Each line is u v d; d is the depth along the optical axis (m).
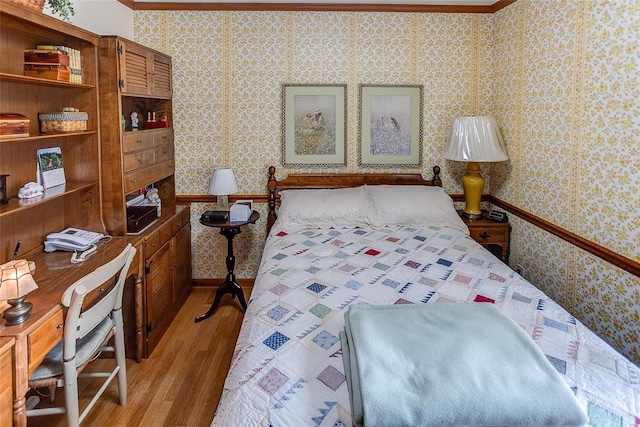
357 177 3.64
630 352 2.05
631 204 2.03
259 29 3.49
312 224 3.19
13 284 1.47
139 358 2.61
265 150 3.63
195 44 3.49
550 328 1.67
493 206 3.67
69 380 1.67
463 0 3.38
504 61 3.35
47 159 2.34
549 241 2.76
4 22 1.93
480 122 3.25
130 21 3.40
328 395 1.27
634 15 1.98
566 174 2.55
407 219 3.20
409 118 3.62
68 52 2.25
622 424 1.15
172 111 3.52
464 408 1.09
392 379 1.18
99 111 2.51
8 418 1.45
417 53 3.55
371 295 1.98
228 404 1.30
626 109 2.04
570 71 2.48
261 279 2.21
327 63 3.54
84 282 1.66
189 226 3.63
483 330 1.44
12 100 2.08
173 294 3.18
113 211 2.60
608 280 2.21
